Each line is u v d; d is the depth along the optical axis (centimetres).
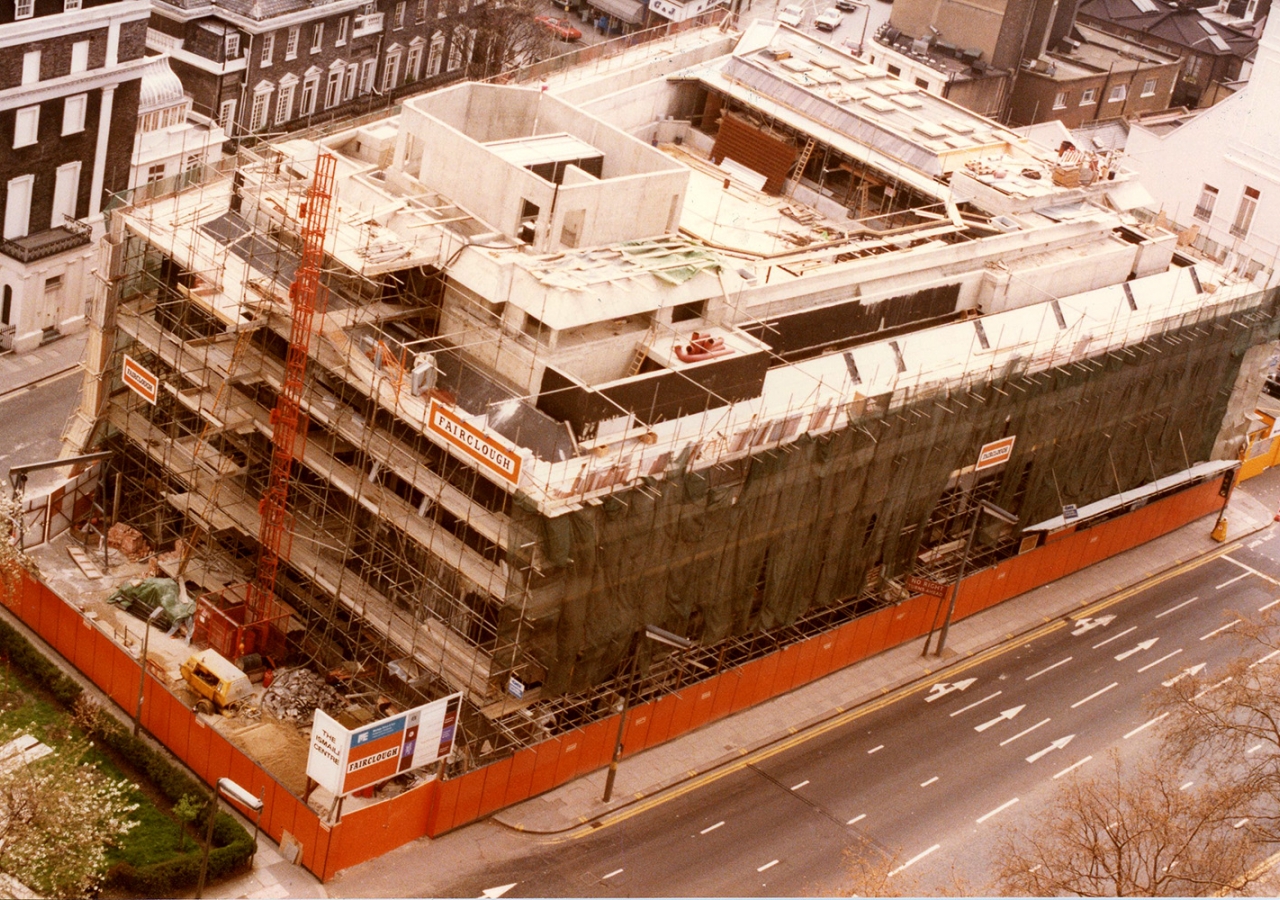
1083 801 8969
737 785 9731
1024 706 10838
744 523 9625
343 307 9544
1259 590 12569
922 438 10412
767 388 10056
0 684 9238
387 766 8456
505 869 8825
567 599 8862
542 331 9362
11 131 11438
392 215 9712
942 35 18725
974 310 11644
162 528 10506
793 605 10312
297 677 9619
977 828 9688
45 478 10850
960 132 12688
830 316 10644
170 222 10156
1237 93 15250
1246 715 10912
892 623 11025
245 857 8400
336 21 15388
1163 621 11988
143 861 8312
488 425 8944
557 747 9250
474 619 9181
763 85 12681
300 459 9512
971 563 11625
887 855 9362
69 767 8125
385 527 9512
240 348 9600
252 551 10450
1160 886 8669
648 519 9025
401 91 16600
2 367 11881
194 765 9025
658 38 14012
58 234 12075
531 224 9831
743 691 10225
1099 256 12188
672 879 8938
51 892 7962
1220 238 15512
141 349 10419
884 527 10588
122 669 9306
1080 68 19188
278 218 9656
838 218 12219
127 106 12400
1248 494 13812
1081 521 12206
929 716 10606
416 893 8550
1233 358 12631
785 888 9012
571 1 19800
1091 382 11450
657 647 9631
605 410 9050
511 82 12469
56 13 11412
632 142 10400
